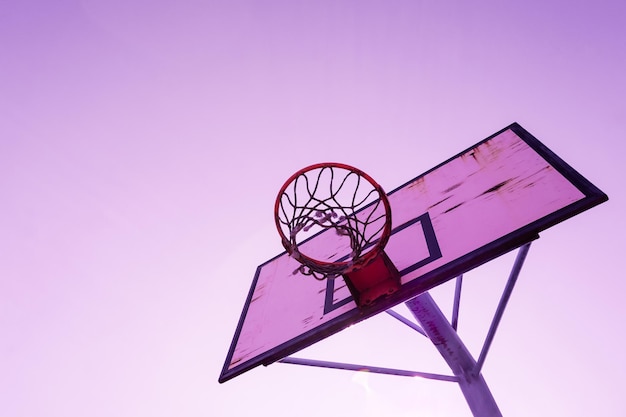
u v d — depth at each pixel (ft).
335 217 7.19
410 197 9.86
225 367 8.84
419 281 7.06
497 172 8.50
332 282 9.27
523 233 6.55
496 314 8.13
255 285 11.53
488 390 8.70
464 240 7.40
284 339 8.41
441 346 9.11
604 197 6.15
